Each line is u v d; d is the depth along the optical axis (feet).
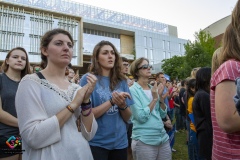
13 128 7.61
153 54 196.85
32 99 4.95
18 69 8.70
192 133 11.02
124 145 7.69
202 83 9.10
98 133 7.23
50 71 5.73
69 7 168.04
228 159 4.48
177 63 142.61
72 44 6.02
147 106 9.12
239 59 4.57
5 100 7.91
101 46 8.18
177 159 16.07
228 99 4.18
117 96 6.97
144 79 10.35
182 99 19.63
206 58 90.17
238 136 4.35
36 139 4.66
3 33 93.04
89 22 165.89
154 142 8.90
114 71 8.27
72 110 5.12
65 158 4.86
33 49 97.60
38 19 100.53
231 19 4.88
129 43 193.36
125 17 202.90
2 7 93.66
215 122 4.94
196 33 110.83
